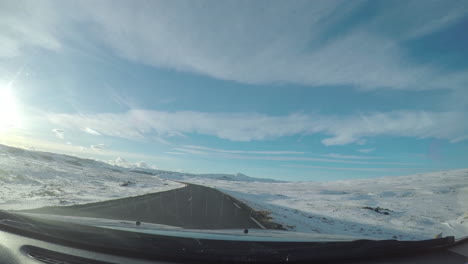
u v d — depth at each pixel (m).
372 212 18.25
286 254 2.04
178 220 9.33
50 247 2.23
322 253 2.13
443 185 64.12
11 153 84.25
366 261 2.22
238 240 2.25
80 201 15.23
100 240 2.11
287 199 37.66
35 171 36.97
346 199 40.38
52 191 19.83
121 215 9.69
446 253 2.47
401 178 119.75
